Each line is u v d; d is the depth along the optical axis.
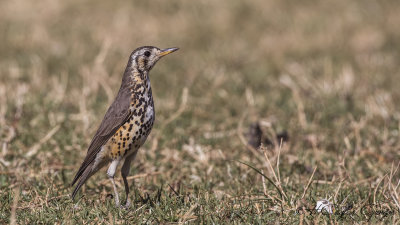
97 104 14.88
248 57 20.41
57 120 13.59
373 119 13.85
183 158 11.87
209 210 8.63
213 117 14.55
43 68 18.28
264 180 9.98
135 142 9.33
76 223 8.29
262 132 12.58
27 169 10.91
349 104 14.98
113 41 21.17
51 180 10.39
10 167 11.02
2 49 20.44
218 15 25.00
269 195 9.19
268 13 25.31
